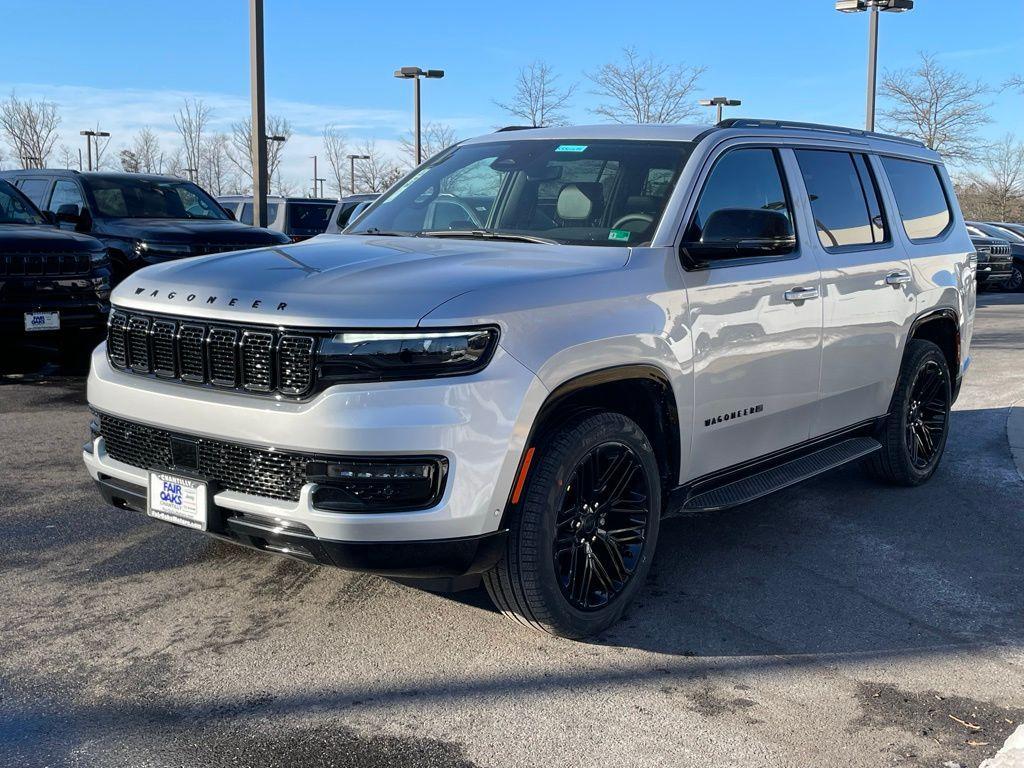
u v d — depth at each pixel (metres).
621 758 2.95
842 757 2.99
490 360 3.28
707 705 3.29
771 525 5.25
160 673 3.42
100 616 3.87
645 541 3.94
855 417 5.34
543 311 3.45
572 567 3.67
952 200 6.48
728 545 4.91
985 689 3.45
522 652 3.65
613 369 3.65
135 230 11.12
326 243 4.21
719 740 3.07
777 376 4.57
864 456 5.34
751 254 4.28
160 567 4.38
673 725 3.15
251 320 3.33
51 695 3.25
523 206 4.46
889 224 5.59
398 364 3.19
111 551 4.57
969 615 4.11
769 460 4.71
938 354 5.96
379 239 4.30
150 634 3.72
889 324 5.43
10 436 6.79
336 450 3.15
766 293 4.42
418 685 3.38
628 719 3.18
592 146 4.60
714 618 4.01
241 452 3.38
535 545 3.46
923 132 38.16
